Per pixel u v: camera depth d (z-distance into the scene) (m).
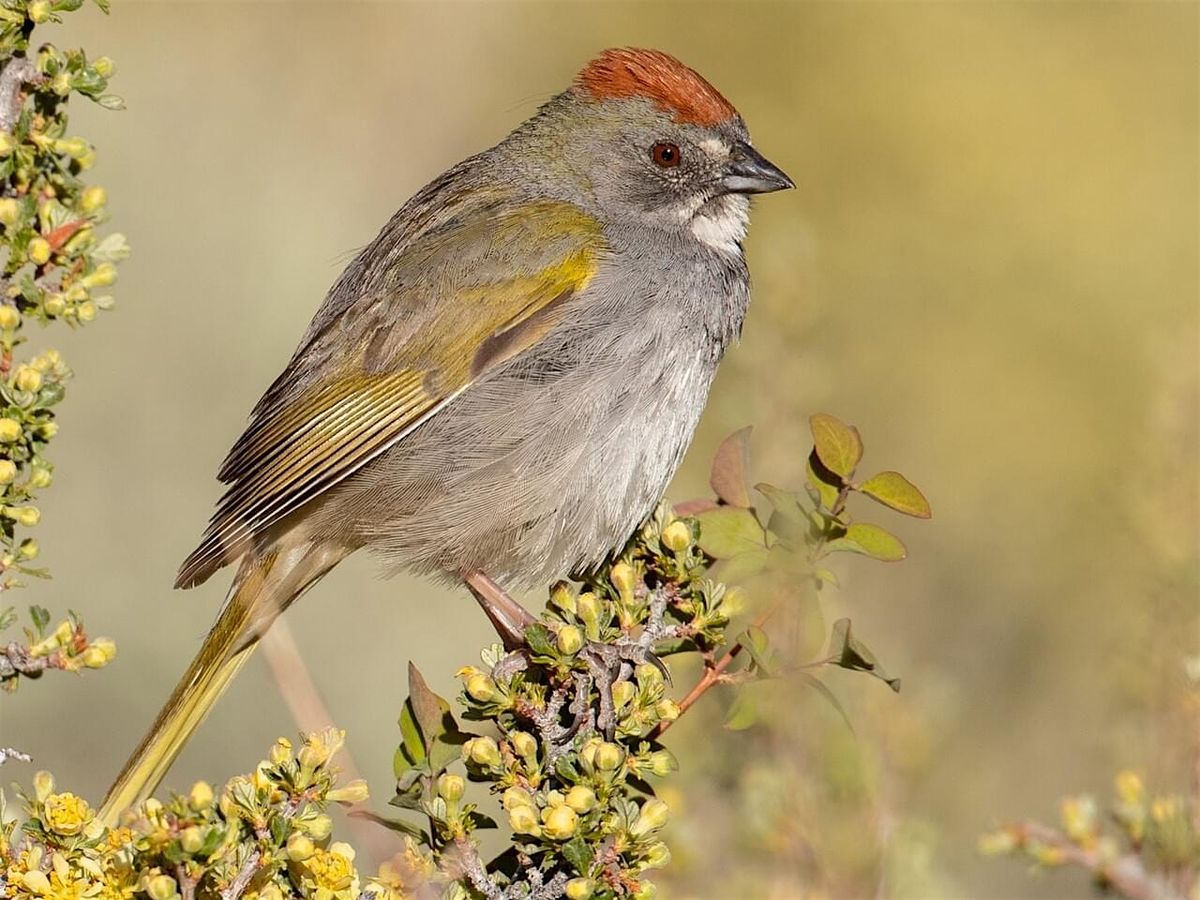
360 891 5.76
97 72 6.87
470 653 14.04
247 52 22.20
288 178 19.22
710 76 22.12
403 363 8.77
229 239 17.05
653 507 8.90
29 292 6.86
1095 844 8.24
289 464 8.66
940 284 19.81
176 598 13.37
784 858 9.42
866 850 9.38
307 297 16.59
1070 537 15.59
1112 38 21.42
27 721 12.36
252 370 15.42
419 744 6.32
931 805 11.55
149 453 14.37
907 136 20.95
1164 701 9.23
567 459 8.73
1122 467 15.27
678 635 6.88
